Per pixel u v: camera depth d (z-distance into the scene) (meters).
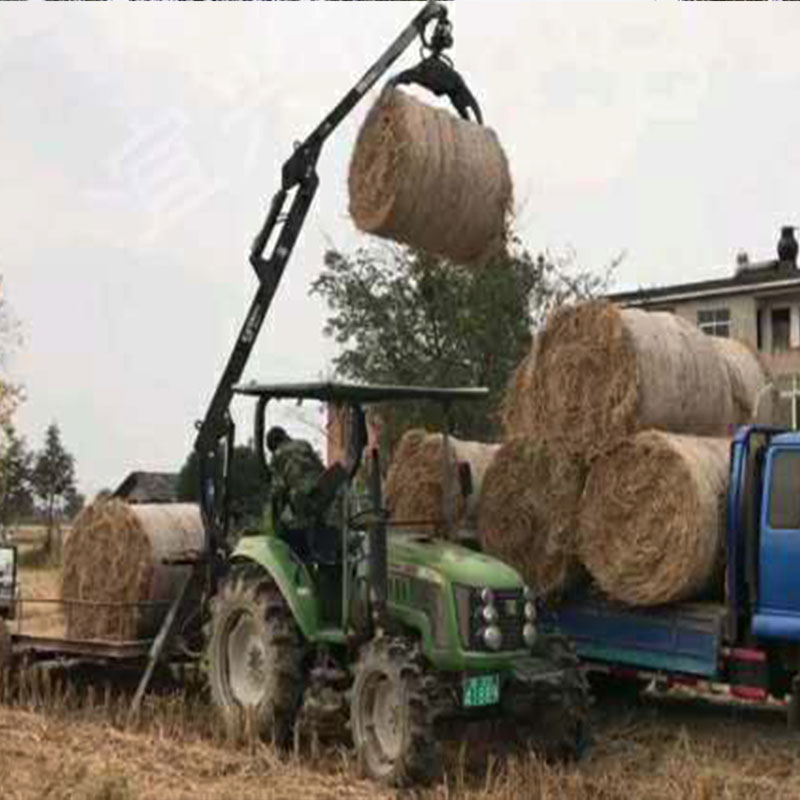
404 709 6.88
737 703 10.05
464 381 19.06
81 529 9.99
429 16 9.11
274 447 8.46
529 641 7.38
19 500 49.66
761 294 33.47
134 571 9.63
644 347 8.74
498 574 7.36
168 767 7.20
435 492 10.25
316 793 6.68
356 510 7.73
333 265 20.25
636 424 8.69
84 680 10.13
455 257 8.96
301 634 7.97
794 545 7.97
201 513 9.20
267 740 7.85
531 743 7.50
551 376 9.14
